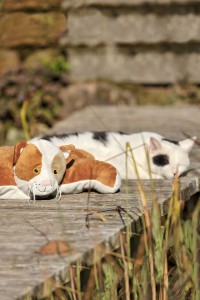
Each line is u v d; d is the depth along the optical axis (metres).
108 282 5.98
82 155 7.68
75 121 13.43
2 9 17.31
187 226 7.75
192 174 8.92
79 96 15.88
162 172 8.66
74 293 5.46
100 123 13.16
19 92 14.70
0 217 6.73
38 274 5.26
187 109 15.23
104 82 17.30
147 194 7.71
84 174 7.44
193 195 8.77
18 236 6.15
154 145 8.71
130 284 6.39
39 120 14.70
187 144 9.01
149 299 6.66
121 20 17.31
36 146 7.08
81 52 17.34
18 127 14.46
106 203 7.23
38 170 7.05
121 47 17.34
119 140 8.70
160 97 17.11
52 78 15.73
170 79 17.34
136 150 8.69
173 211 6.83
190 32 17.20
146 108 15.47
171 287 7.05
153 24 17.28
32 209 7.00
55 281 5.27
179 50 17.28
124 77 17.38
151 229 6.36
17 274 5.27
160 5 17.20
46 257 5.59
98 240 5.96
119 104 16.52
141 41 17.33
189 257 7.18
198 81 17.25
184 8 17.17
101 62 17.36
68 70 17.25
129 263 6.10
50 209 7.00
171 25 17.23
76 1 17.28
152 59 17.34
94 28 17.33
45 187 7.02
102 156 8.43
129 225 6.48
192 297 6.73
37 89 14.95
